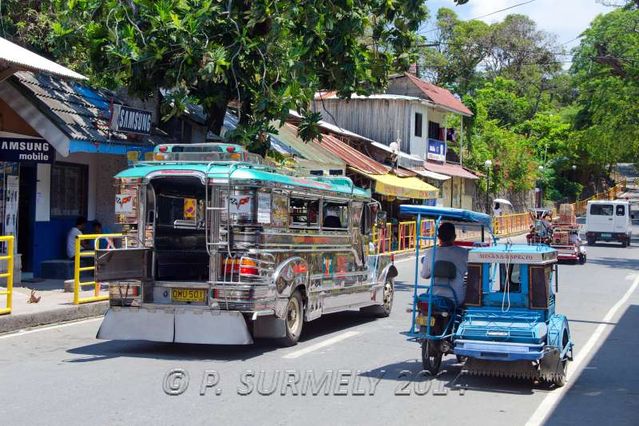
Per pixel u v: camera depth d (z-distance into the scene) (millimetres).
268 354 10164
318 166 25062
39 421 6641
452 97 44438
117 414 6926
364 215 13336
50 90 16359
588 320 14281
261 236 9812
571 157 67312
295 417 7008
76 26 15852
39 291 14609
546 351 8242
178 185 10859
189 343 10562
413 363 9711
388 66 17641
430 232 32812
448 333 8914
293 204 10766
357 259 12953
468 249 9258
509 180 51719
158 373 8766
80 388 7914
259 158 10570
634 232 54000
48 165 17141
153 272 10203
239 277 9656
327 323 13250
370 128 37969
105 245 17438
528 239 28797
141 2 14844
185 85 16516
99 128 16188
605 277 23094
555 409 7582
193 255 11133
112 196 18734
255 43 15211
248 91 16141
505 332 8297
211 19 15117
